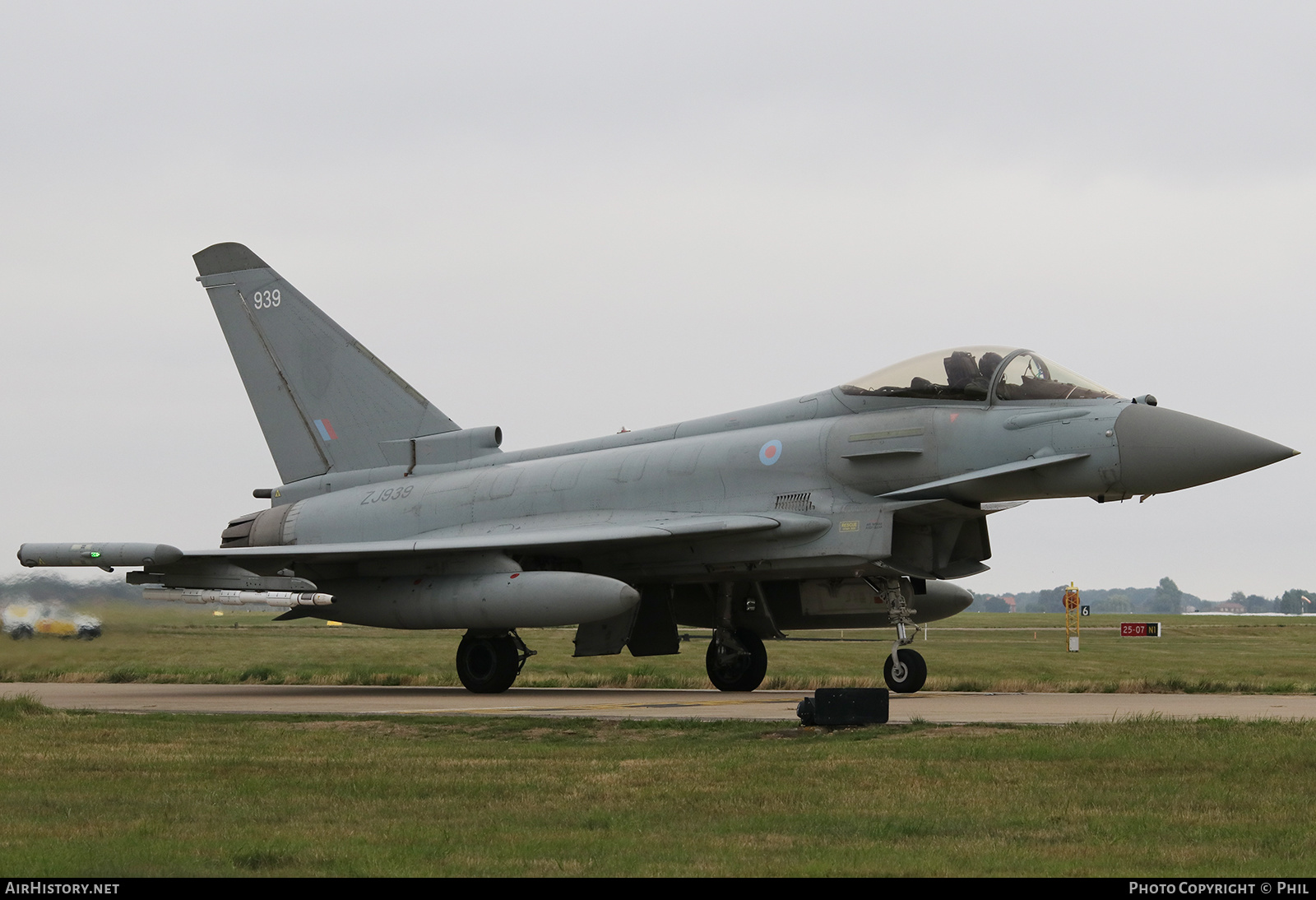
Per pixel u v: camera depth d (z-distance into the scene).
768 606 43.12
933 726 25.25
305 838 15.45
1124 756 20.66
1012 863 13.97
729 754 22.58
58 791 19.06
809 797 18.09
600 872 13.59
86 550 41.31
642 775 20.20
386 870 13.74
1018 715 28.81
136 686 47.06
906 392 38.56
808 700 25.92
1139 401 36.25
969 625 161.38
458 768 21.22
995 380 37.38
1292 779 18.62
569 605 37.75
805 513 38.81
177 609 56.69
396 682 48.16
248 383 51.84
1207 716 27.70
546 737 25.72
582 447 45.47
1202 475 34.59
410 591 41.59
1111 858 14.23
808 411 40.66
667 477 41.72
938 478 37.25
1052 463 35.44
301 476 50.53
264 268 51.75
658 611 43.69
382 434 49.25
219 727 27.55
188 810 17.38
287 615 44.78
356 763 21.89
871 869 13.70
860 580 40.75
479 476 45.94
